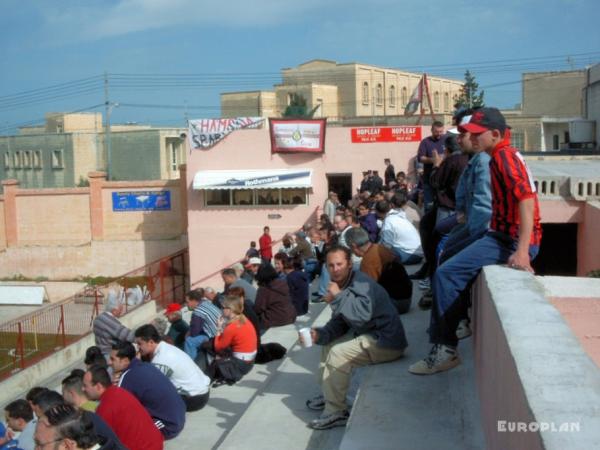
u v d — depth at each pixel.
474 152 6.25
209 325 10.11
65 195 34.16
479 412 5.60
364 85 67.19
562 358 3.00
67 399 6.86
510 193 5.10
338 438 6.90
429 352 7.22
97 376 6.72
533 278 4.57
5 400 17.39
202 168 30.69
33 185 56.31
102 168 54.59
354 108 66.31
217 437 7.68
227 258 30.88
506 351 3.39
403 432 5.49
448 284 5.63
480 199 6.01
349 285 7.00
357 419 5.75
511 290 4.23
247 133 30.34
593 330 4.64
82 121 68.31
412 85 72.56
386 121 41.94
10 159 57.09
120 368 7.59
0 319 30.81
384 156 29.95
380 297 6.96
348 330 7.22
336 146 30.11
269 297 12.12
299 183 29.61
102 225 33.81
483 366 5.13
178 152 54.00
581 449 2.21
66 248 34.00
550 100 55.31
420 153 12.52
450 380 6.32
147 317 24.00
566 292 4.68
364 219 13.87
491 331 4.32
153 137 52.53
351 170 30.08
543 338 3.29
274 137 30.11
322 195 30.27
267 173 29.89
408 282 8.97
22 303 32.72
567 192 11.80
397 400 6.04
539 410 2.51
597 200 11.60
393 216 10.77
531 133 46.12
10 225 34.56
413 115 40.84
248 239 30.70
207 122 30.48
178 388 8.36
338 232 14.18
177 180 33.00
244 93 66.69
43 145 55.38
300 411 7.86
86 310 26.30
